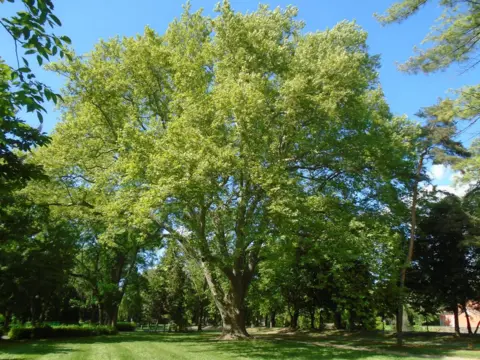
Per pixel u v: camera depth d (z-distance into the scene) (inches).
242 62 724.7
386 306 836.0
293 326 1553.9
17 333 1043.3
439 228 1063.0
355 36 824.3
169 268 2034.9
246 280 925.2
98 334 1255.5
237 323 903.7
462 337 1088.8
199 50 863.7
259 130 677.3
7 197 753.6
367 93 905.5
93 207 926.4
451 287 1117.7
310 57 730.8
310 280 1187.3
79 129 840.3
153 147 686.5
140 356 598.9
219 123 670.5
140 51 816.9
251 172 642.2
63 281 991.6
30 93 229.9
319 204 783.1
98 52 870.4
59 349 717.9
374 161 829.2
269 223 703.1
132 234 987.3
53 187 906.7
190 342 850.1
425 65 524.1
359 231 773.3
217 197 650.8
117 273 1510.8
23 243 906.1
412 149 907.4
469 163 542.6
